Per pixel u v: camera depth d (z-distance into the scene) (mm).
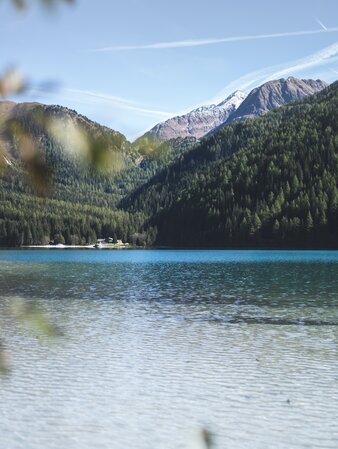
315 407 19219
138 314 41125
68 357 26203
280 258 132375
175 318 39031
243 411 18953
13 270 96125
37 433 17031
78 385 21766
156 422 18000
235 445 16234
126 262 123250
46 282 70750
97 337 31469
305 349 28156
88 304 47531
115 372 23672
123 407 19328
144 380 22531
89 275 83500
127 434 17016
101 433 17109
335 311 42156
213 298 51688
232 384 21969
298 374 23266
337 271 86812
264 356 26578
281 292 56562
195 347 28812
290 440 16562
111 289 61062
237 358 26219
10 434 16922
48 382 22047
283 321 37375
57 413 18688
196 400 20078
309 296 52719
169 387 21625
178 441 16531
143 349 28234
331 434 17016
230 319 38406
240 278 75500
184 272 88750
